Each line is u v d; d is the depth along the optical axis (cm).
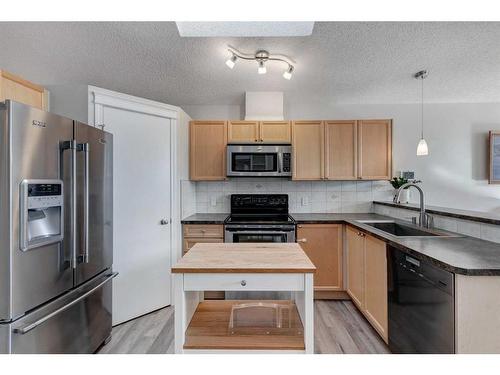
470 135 365
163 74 292
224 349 126
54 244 155
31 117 140
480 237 182
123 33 224
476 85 321
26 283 137
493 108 364
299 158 329
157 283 271
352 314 261
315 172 329
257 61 266
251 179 354
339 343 210
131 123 254
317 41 236
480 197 365
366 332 227
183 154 306
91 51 248
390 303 186
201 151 329
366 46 244
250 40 234
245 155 320
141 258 259
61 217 158
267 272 128
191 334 133
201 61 268
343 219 295
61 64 267
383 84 318
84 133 182
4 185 129
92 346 191
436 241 176
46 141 150
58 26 215
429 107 366
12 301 130
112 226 218
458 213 203
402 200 343
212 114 371
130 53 253
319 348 204
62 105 229
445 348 131
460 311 124
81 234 175
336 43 239
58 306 157
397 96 349
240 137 329
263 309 160
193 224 295
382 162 327
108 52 250
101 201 202
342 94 344
